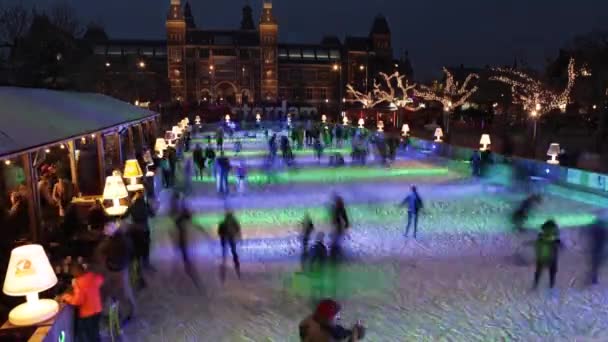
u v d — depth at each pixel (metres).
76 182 15.87
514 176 21.25
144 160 20.30
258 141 45.47
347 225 12.76
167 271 11.45
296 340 8.29
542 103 43.19
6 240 11.02
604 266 11.33
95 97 27.19
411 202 13.80
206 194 20.36
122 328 8.73
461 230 14.57
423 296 9.91
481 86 70.06
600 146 30.16
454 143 36.69
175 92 107.50
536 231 14.29
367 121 59.41
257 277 11.05
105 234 10.75
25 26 43.25
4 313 7.79
